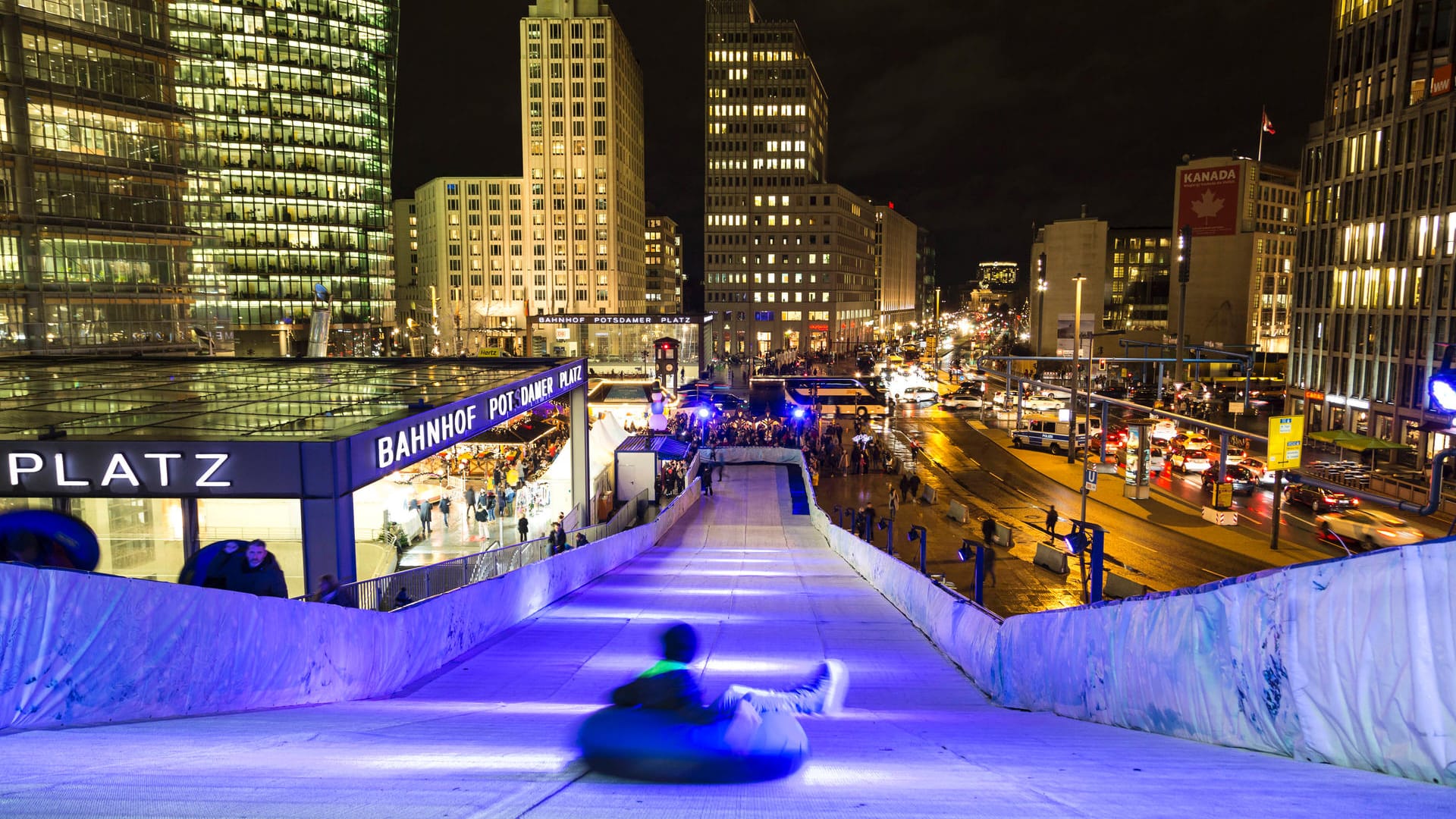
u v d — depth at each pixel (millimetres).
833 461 54062
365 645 9555
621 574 23156
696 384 74688
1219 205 122438
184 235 61156
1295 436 36000
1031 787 3451
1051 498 46938
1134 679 6246
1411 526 34781
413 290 176375
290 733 5266
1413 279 56250
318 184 116500
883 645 12992
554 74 150500
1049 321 144750
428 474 35781
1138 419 71000
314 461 13664
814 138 168000
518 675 10328
